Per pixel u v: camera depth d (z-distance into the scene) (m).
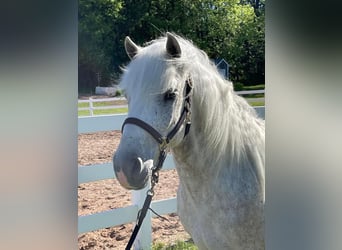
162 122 1.59
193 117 1.77
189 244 3.22
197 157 1.82
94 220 2.89
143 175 1.55
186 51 1.77
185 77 1.68
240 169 1.92
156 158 1.61
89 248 2.98
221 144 1.84
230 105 1.89
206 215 1.89
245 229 1.91
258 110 4.01
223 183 1.86
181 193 2.01
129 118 1.58
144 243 3.13
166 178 4.39
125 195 3.80
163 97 1.60
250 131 1.99
